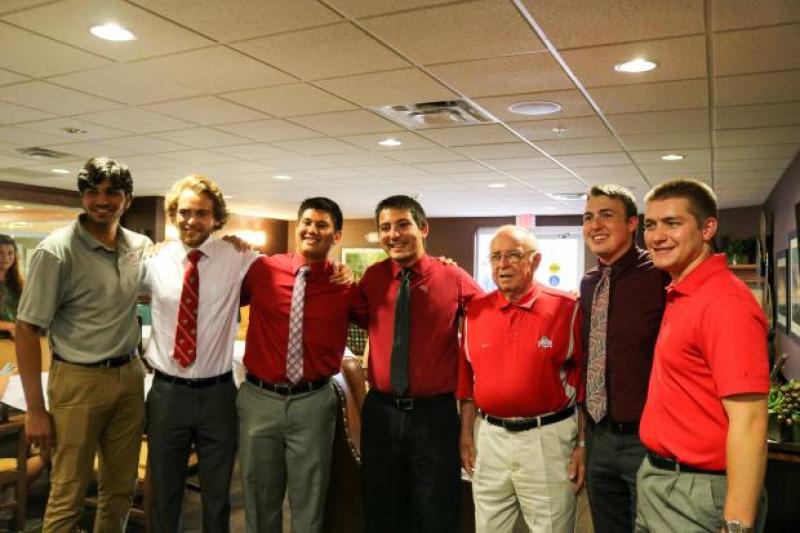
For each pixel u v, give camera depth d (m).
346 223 12.59
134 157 6.19
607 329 2.03
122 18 2.84
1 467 3.14
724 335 1.50
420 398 2.26
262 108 4.33
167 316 2.45
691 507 1.58
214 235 2.56
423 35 2.98
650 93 3.82
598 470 2.03
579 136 4.99
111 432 2.44
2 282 8.12
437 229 11.82
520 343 2.12
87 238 2.35
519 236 2.16
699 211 1.65
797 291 5.57
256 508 2.42
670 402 1.63
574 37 2.97
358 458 2.66
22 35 3.05
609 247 2.04
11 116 4.66
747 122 4.47
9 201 8.21
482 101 4.09
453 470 2.27
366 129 4.89
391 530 2.30
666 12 2.67
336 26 2.89
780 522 2.59
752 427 1.45
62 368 2.33
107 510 2.46
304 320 2.38
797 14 2.66
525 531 2.60
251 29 2.94
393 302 2.35
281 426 2.37
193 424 2.40
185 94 4.03
